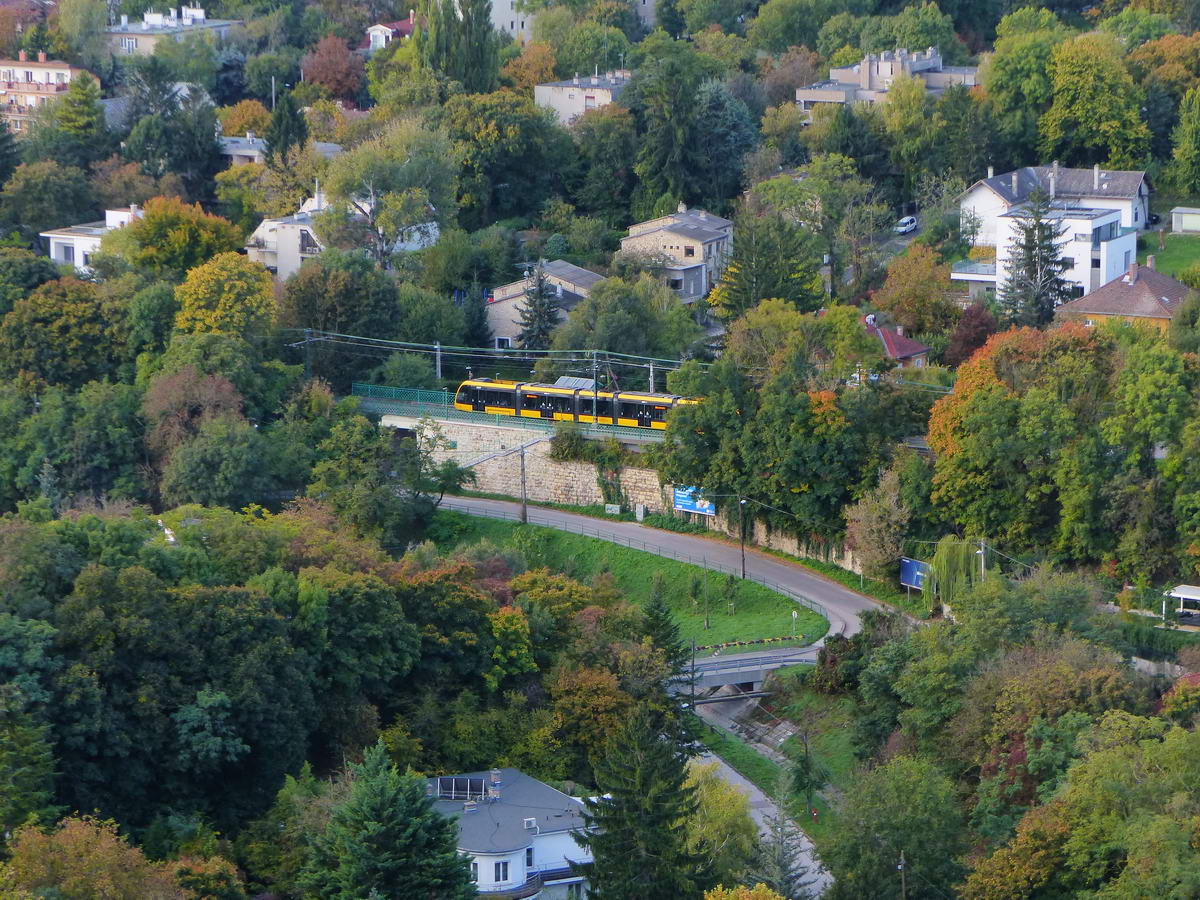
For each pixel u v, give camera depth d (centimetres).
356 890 14612
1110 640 19100
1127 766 15250
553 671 19188
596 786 18262
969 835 16625
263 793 17112
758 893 13950
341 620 18400
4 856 14088
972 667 18662
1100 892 14412
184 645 17100
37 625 16625
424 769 17950
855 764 19375
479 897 15675
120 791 16438
